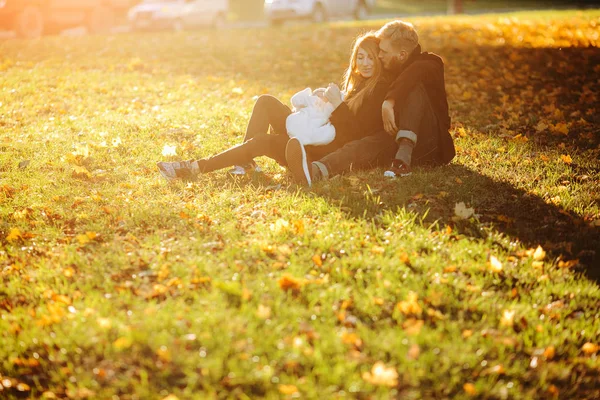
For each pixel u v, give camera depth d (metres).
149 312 3.05
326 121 4.90
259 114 5.07
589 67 9.06
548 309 3.24
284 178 5.00
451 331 2.99
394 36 4.80
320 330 2.94
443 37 12.59
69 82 8.91
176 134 6.36
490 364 2.80
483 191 4.69
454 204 4.45
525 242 3.95
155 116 7.10
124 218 4.29
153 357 2.80
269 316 3.05
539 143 5.98
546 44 11.06
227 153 4.89
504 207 4.45
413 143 4.76
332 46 12.20
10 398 2.72
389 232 3.95
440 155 5.09
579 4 31.03
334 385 2.62
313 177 4.71
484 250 3.78
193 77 9.49
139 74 9.71
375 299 3.16
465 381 2.71
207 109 7.49
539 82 8.38
